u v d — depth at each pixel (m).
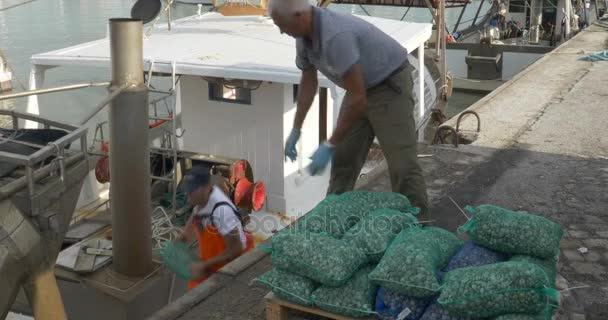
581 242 5.12
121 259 5.95
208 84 7.67
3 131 5.52
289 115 7.48
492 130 9.13
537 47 21.28
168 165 7.91
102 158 7.51
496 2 25.84
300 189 7.94
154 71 7.20
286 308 3.75
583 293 4.28
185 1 45.44
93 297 5.89
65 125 5.45
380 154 8.92
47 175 4.82
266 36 8.71
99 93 17.16
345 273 3.46
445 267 3.59
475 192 6.35
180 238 4.95
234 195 6.82
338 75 3.76
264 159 7.62
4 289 4.27
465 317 3.21
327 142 3.77
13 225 4.34
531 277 3.08
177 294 6.18
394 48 4.03
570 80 13.59
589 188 6.44
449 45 22.41
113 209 5.88
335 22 3.68
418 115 9.62
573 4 30.36
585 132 8.95
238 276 4.49
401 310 3.36
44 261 4.68
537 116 10.11
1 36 30.81
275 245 3.60
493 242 3.59
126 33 5.62
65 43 29.09
